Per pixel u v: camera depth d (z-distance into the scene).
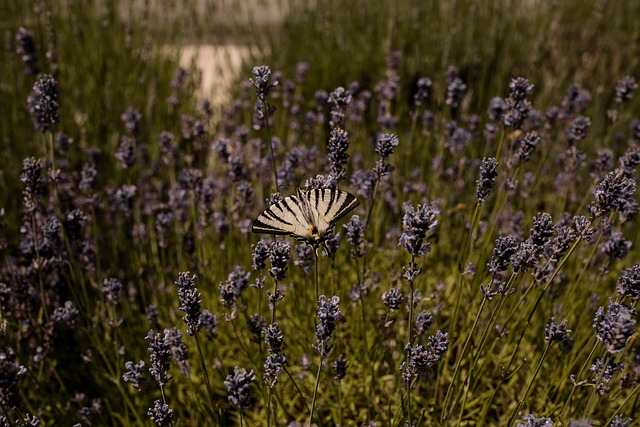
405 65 1.92
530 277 1.15
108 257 1.28
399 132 1.51
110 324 1.11
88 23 1.97
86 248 1.17
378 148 1.05
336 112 1.11
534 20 2.12
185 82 1.87
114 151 1.50
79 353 1.17
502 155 1.30
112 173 1.45
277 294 0.98
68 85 1.72
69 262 1.14
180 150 1.52
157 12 2.09
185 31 2.07
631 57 1.89
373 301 1.18
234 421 1.13
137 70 1.84
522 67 1.92
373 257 1.22
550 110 1.29
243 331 1.18
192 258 1.22
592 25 2.07
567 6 2.29
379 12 2.17
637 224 1.32
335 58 1.98
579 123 1.19
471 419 1.12
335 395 1.13
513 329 1.11
